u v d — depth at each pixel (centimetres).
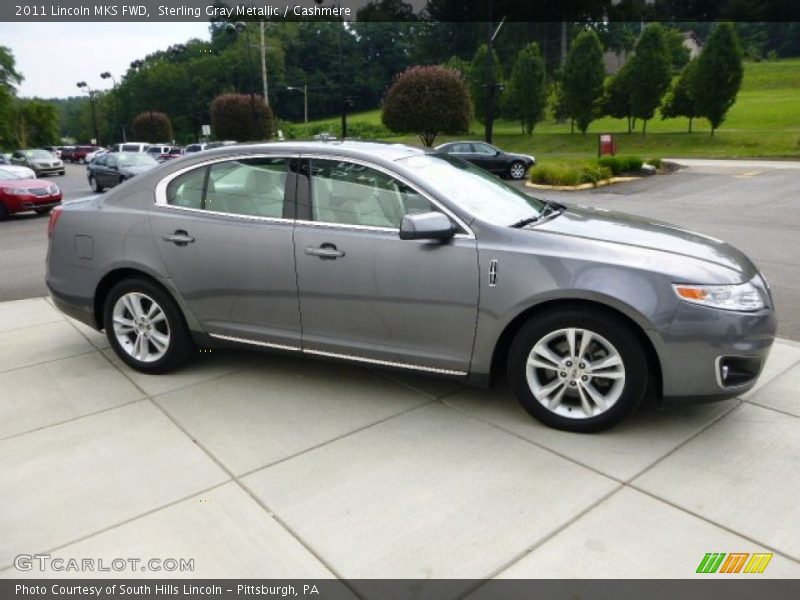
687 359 313
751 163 2455
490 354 345
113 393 409
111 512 286
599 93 4019
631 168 2134
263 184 389
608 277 316
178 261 404
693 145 3378
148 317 429
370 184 366
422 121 2869
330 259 365
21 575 247
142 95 8756
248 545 262
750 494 286
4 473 319
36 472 319
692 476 301
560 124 5059
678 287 311
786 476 299
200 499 294
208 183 404
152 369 432
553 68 6078
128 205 423
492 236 338
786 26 7750
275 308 388
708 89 3428
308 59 8300
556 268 324
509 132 4872
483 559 250
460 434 346
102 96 10488
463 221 344
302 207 377
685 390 320
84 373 444
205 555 257
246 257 386
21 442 349
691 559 247
